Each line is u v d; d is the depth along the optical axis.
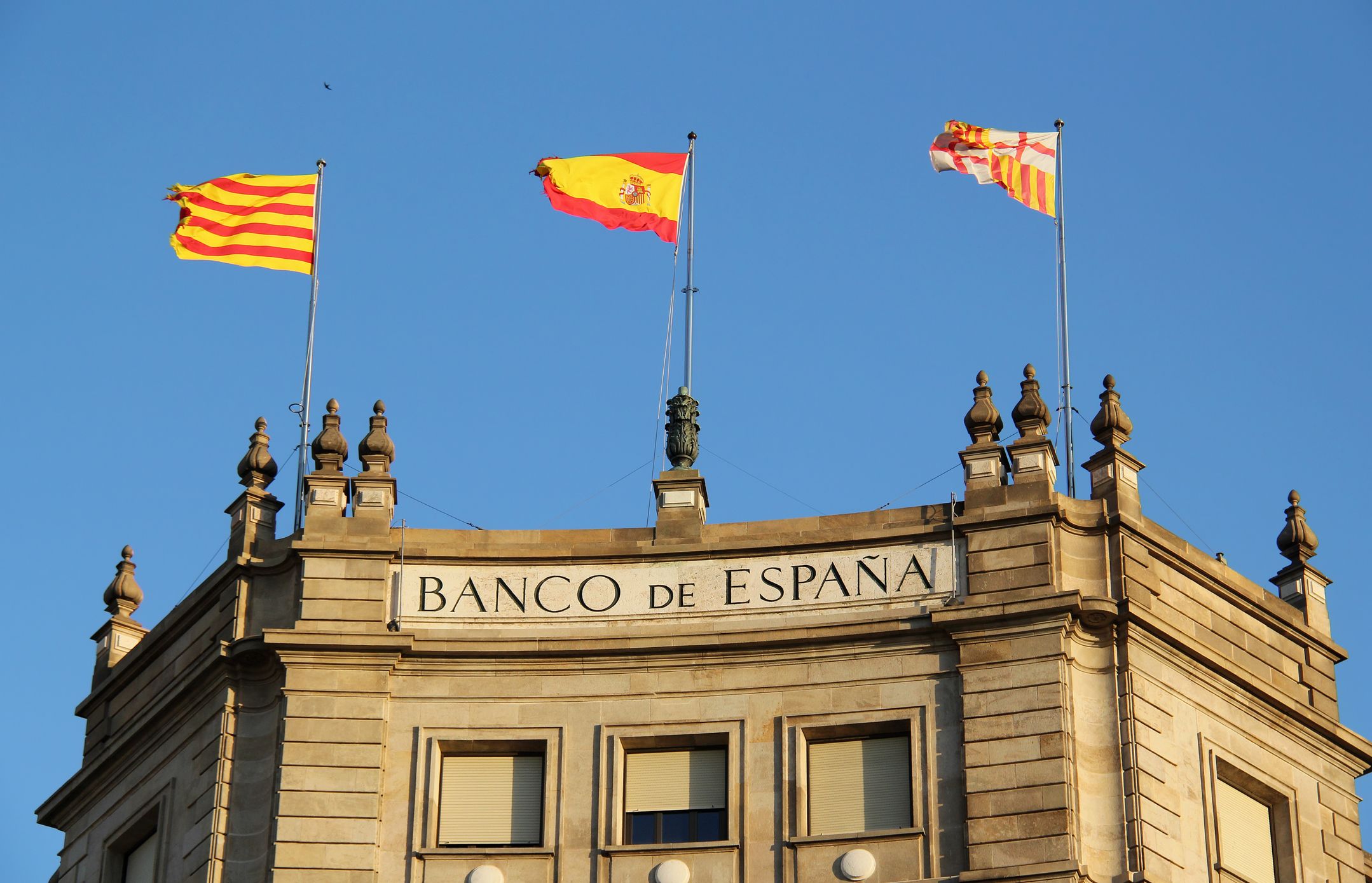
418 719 60.16
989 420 62.62
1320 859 62.06
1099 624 59.66
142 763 63.44
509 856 58.59
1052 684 58.56
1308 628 64.81
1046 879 56.38
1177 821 58.56
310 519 62.59
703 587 61.28
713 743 59.81
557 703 60.25
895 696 59.41
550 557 61.81
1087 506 61.41
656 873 58.16
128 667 65.88
